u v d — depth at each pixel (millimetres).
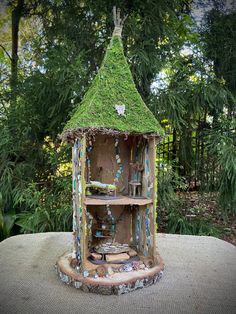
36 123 2840
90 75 2781
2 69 3285
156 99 2674
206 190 3113
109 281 1440
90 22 2822
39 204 2746
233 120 2773
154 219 1581
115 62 1602
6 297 1393
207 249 2086
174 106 2613
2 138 2764
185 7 3219
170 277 1633
